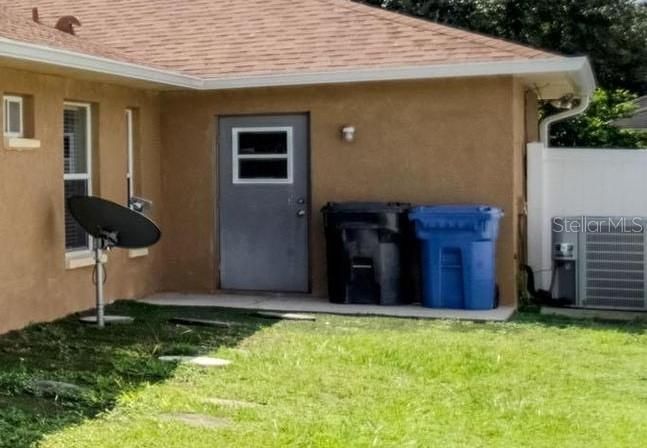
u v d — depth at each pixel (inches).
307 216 418.9
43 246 338.3
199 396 221.9
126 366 254.8
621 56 965.2
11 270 318.0
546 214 420.8
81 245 373.4
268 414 207.0
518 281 398.9
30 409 207.6
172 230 437.4
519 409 214.7
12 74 317.1
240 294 425.1
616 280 393.7
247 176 428.1
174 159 435.2
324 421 201.0
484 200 387.9
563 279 400.2
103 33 475.5
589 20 937.5
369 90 401.1
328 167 409.7
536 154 420.5
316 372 251.3
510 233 385.7
